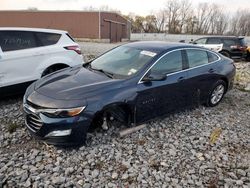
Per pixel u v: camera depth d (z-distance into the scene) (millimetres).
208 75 5020
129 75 3947
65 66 5824
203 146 3885
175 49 4488
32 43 5387
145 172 3189
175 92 4430
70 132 3330
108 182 3002
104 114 3740
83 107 3342
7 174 3051
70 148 3555
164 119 4691
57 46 5715
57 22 33312
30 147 3617
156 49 4375
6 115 4629
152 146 3779
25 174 3047
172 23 74875
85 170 3166
